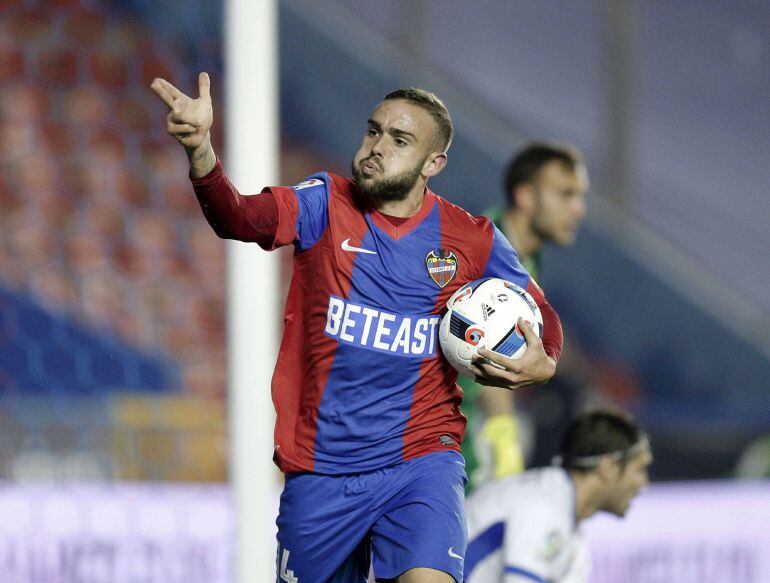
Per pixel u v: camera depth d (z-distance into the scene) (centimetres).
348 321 1205
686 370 4781
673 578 2412
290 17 5219
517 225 1950
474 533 1662
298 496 1247
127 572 1969
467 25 5666
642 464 1734
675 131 5497
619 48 4878
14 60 4434
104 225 4100
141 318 3806
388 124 1197
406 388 1230
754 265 5172
